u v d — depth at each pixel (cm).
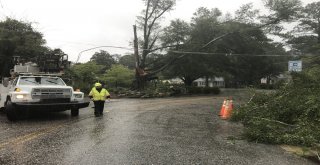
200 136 930
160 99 2853
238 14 4053
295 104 1131
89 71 3334
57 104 1236
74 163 619
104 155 682
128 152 711
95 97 1378
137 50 4028
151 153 705
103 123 1154
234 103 1955
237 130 1054
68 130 994
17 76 1426
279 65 6700
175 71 4803
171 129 1044
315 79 1302
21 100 1184
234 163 647
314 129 908
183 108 1853
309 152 741
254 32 4178
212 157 688
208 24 3988
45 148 740
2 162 619
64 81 1562
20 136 888
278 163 662
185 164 628
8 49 2769
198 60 4203
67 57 1714
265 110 1183
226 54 4094
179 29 4212
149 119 1294
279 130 950
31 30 3266
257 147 809
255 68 4766
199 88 4159
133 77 4669
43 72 1578
